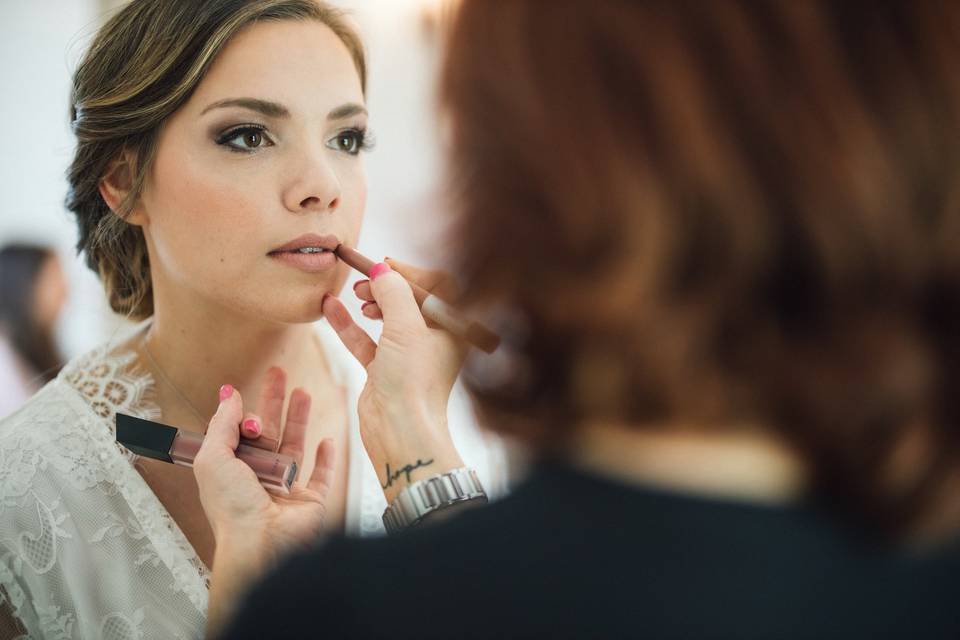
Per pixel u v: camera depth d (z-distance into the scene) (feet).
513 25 1.17
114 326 3.13
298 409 2.65
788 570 1.09
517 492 1.23
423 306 2.21
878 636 1.07
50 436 2.72
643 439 1.17
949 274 1.07
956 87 1.06
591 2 1.13
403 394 2.10
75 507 2.65
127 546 2.64
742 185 1.05
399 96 2.77
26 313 6.03
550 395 1.23
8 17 7.38
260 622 1.24
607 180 1.09
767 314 1.09
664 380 1.11
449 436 2.10
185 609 2.61
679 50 1.08
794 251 1.06
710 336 1.09
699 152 1.05
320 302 2.63
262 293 2.61
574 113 1.12
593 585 1.11
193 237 2.61
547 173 1.13
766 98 1.05
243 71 2.55
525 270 1.18
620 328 1.10
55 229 7.46
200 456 2.31
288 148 2.59
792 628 1.07
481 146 1.18
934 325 1.09
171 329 2.80
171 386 2.83
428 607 1.16
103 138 2.67
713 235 1.07
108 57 2.68
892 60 1.06
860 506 1.13
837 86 1.05
